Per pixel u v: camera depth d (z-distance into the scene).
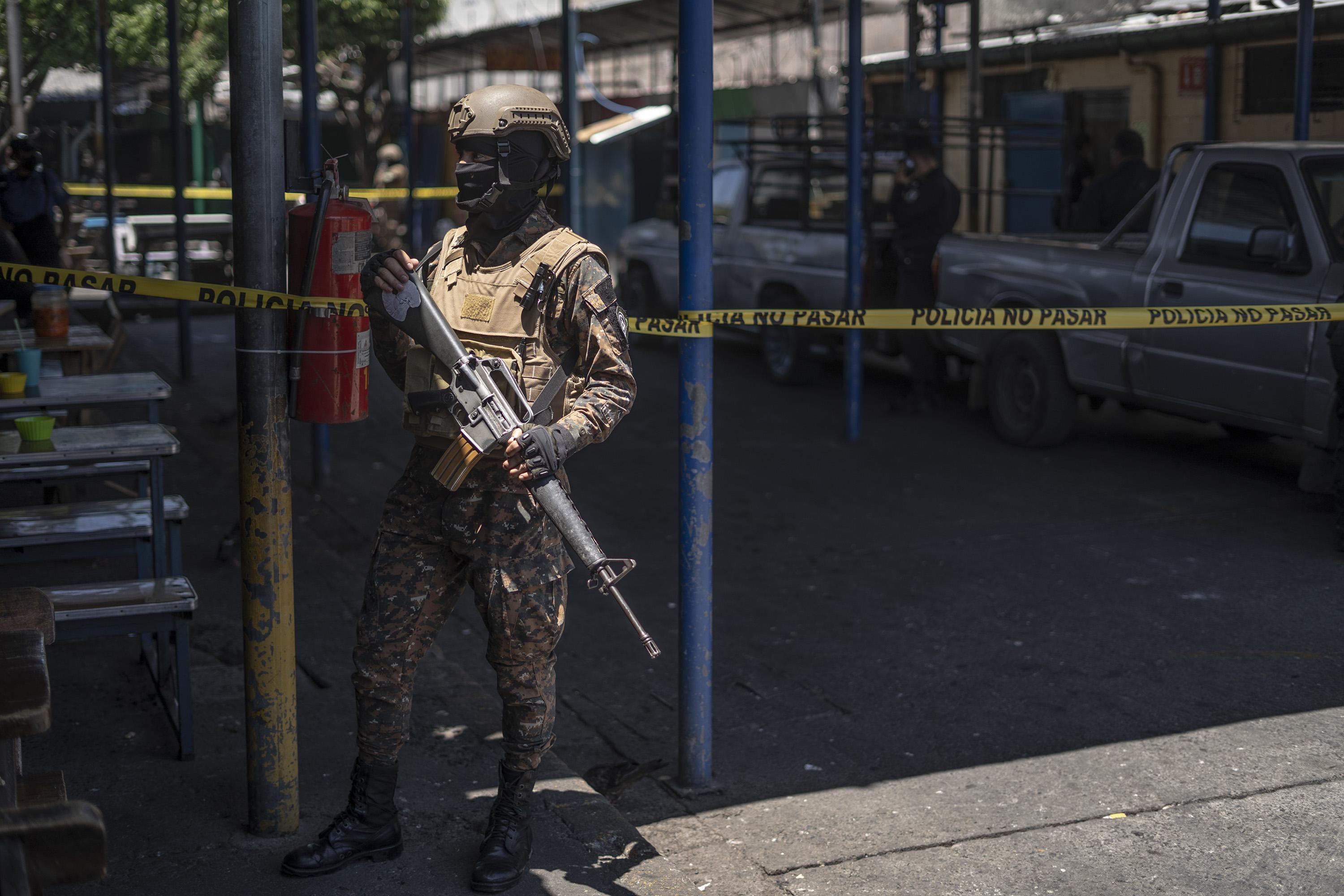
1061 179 14.95
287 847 3.32
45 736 4.05
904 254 9.80
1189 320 5.11
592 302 3.02
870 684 4.79
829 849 3.52
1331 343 5.80
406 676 3.19
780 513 7.26
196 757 3.89
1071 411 8.52
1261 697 4.52
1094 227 10.63
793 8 16.83
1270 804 3.71
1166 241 7.62
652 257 13.09
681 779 3.94
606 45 20.80
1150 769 3.98
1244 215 7.16
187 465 8.08
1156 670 4.80
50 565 5.89
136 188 16.34
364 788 3.23
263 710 3.31
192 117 16.67
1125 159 10.50
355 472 8.23
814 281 10.65
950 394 10.89
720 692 4.76
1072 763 4.05
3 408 4.88
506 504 3.05
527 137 2.97
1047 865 3.41
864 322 4.38
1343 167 6.92
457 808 3.58
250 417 3.19
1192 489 7.49
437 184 22.66
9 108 12.13
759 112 18.70
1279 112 11.74
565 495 2.95
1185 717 4.38
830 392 10.99
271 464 3.21
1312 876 3.32
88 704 4.34
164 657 4.21
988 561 6.23
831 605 5.70
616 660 5.20
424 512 3.12
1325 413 6.59
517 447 2.90
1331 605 5.42
